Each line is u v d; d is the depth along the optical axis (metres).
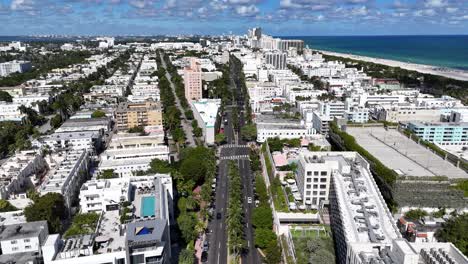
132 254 187.75
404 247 165.88
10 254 196.88
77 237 194.88
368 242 190.62
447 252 183.00
